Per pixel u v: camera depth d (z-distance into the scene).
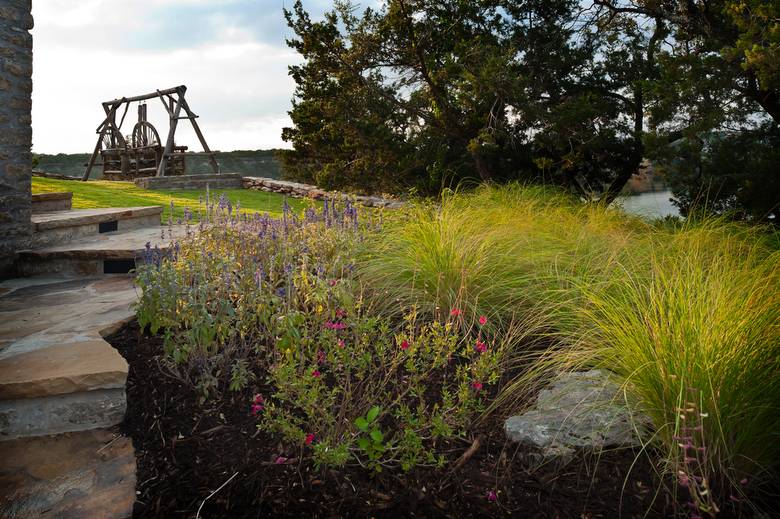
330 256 5.24
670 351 2.75
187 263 4.47
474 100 12.50
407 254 4.94
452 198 7.36
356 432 2.98
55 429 3.21
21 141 6.16
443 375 3.57
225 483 2.67
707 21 10.54
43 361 3.50
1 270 5.96
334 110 14.80
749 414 2.62
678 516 2.40
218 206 5.96
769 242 5.70
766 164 8.55
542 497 2.57
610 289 4.25
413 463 2.71
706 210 8.80
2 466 2.91
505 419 3.16
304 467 2.77
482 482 2.68
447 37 14.12
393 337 3.94
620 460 2.75
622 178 13.77
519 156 13.46
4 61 5.88
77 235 6.95
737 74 9.22
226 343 3.96
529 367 3.66
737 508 2.43
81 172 28.89
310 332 3.80
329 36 14.05
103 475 2.80
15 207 6.11
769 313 2.92
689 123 9.77
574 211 7.60
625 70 13.48
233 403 3.31
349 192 14.99
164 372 3.61
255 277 4.03
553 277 4.46
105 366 3.40
